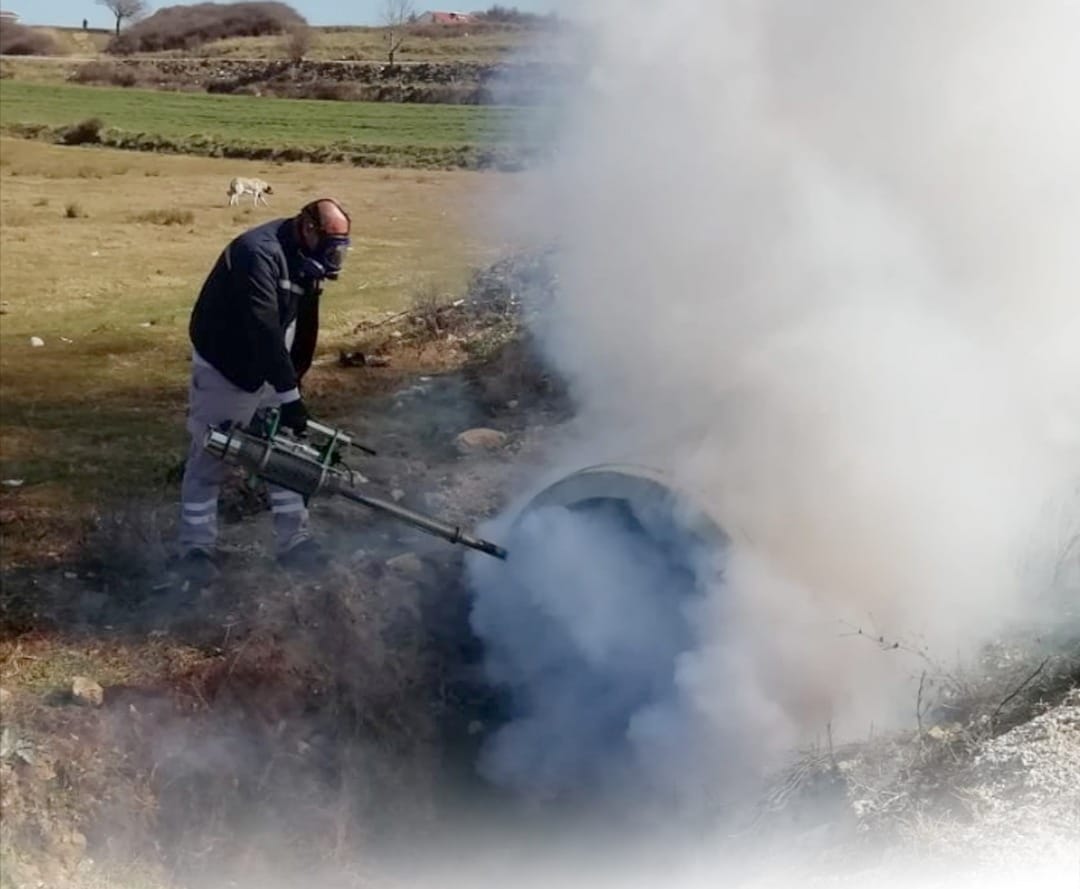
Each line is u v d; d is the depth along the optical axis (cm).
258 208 2119
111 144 3572
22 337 1057
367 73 4809
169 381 908
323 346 985
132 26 6756
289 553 540
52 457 711
